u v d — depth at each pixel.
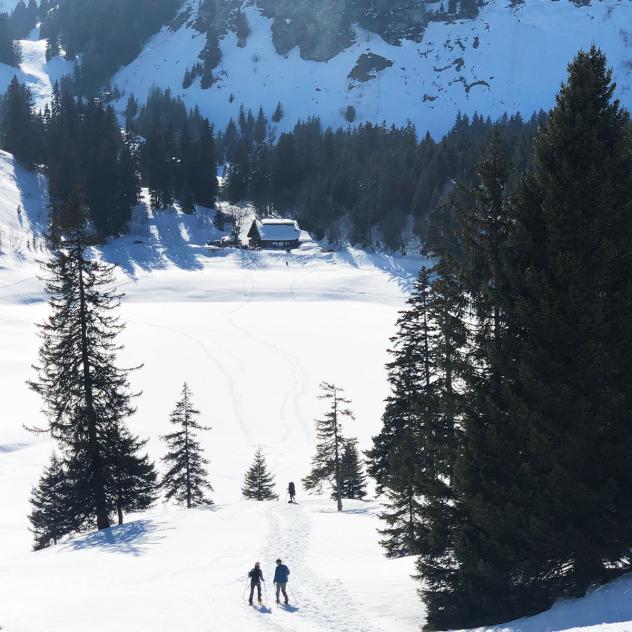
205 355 86.31
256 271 144.38
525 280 15.87
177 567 25.36
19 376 75.94
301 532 31.75
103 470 34.56
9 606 19.28
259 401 71.62
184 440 45.28
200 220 174.12
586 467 14.96
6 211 152.12
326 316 109.00
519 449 15.82
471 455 16.27
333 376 79.44
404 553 24.52
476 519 15.41
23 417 63.84
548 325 15.20
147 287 129.75
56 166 163.00
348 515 37.59
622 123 15.99
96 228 154.12
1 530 41.97
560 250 15.52
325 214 180.50
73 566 26.02
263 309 114.50
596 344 14.66
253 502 42.81
